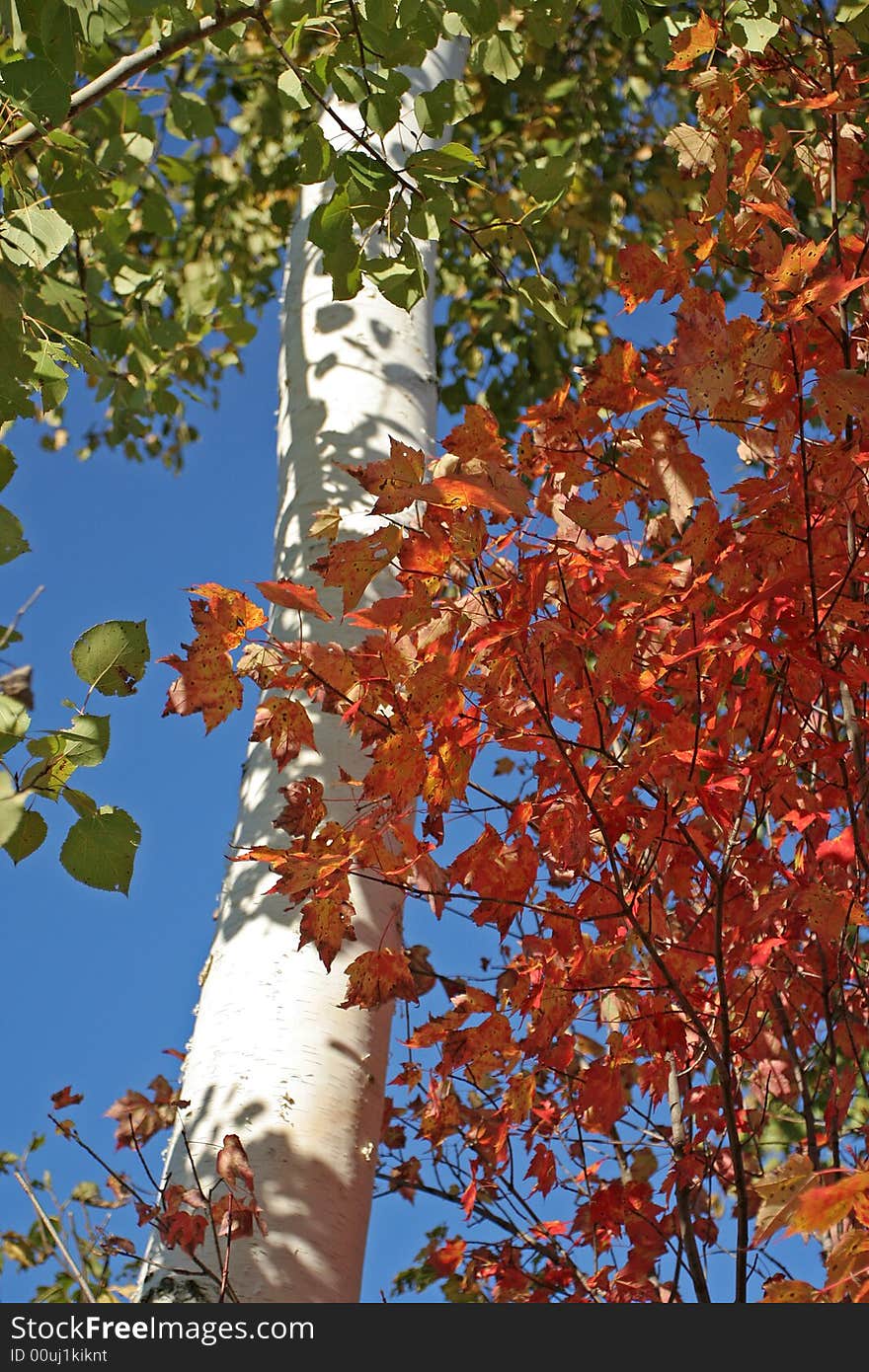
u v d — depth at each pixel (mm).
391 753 1441
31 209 1935
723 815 1539
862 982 1737
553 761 1528
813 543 1461
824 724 1811
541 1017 1718
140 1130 1745
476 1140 2268
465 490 1240
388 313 2479
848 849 1545
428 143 2678
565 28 2227
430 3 1879
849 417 1425
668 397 1451
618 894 1510
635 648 1485
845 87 1660
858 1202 1031
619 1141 2148
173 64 3832
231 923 1883
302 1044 1726
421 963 1880
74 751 1440
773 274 1333
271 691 1617
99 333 3186
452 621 1434
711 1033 1822
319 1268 1561
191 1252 1490
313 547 2139
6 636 1486
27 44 1969
